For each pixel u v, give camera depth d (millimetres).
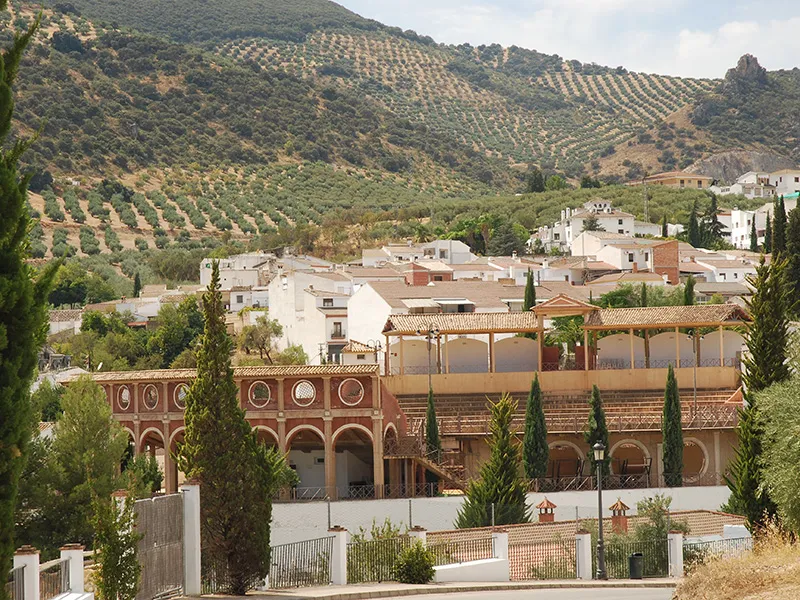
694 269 170625
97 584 34125
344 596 41906
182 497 39750
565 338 114500
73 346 147250
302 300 138125
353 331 121875
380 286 122000
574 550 55344
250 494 41375
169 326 153125
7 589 27875
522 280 157500
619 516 62625
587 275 165000
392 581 48500
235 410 41844
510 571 52969
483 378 94250
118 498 35656
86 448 64562
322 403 77375
